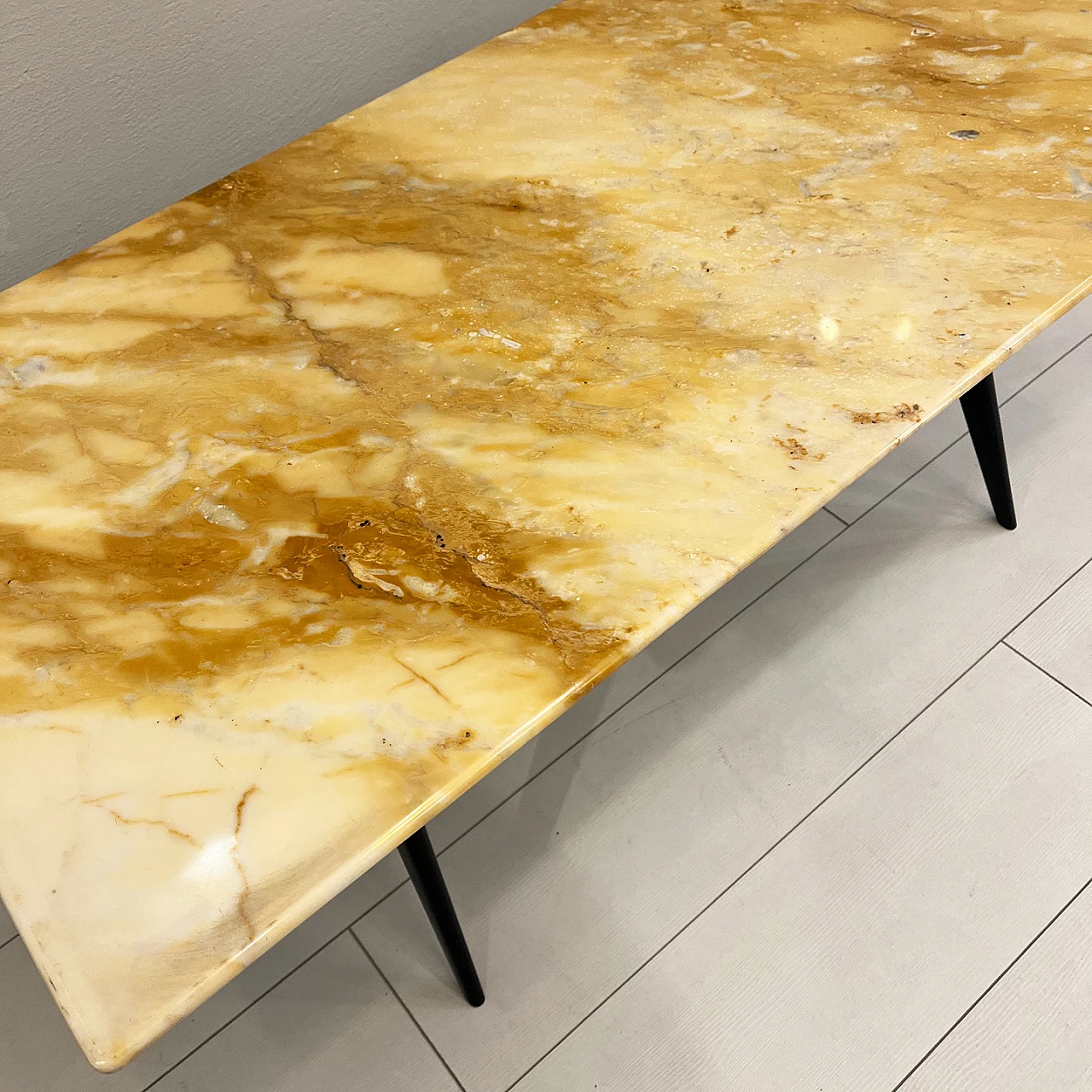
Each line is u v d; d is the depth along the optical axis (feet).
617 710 4.25
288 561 2.68
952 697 4.18
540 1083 3.40
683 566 2.56
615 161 3.78
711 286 3.29
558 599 2.52
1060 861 3.74
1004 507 4.57
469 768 2.23
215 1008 3.61
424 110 4.10
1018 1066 3.34
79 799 2.24
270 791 2.22
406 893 3.84
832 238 3.37
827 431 2.82
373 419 3.04
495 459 2.88
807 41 4.21
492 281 3.41
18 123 4.56
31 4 4.29
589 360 3.12
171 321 3.41
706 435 2.86
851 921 3.66
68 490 2.93
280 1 4.92
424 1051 3.48
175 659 2.49
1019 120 3.70
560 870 3.85
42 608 2.63
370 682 2.40
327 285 3.47
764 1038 3.43
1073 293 3.07
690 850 3.86
